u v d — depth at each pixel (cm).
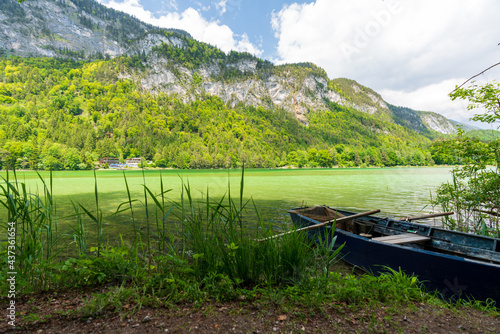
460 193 691
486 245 453
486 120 593
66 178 5112
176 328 208
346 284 301
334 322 227
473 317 265
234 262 312
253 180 4112
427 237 532
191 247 349
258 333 206
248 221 912
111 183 3650
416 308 271
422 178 4406
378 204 1469
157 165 12219
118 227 845
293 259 313
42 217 320
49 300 251
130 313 228
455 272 376
